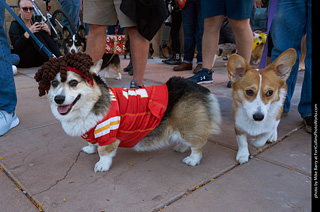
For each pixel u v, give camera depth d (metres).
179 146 2.66
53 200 1.85
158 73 6.48
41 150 2.60
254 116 2.12
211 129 2.37
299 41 3.15
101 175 2.19
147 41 3.96
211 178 2.16
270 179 2.14
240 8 3.85
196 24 6.67
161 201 1.84
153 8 3.59
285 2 2.98
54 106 2.23
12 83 3.00
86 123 2.16
